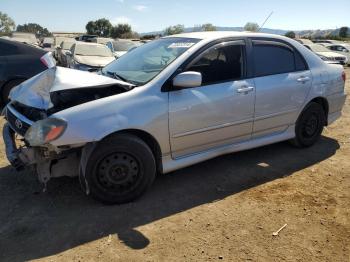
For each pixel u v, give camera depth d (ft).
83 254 9.60
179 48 13.58
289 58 15.92
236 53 14.12
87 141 10.93
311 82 16.33
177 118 12.44
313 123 17.20
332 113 18.03
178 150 12.97
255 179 14.10
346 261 9.43
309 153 16.83
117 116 11.36
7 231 10.58
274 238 10.34
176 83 12.02
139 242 10.12
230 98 13.56
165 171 12.83
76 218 11.25
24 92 13.08
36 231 10.59
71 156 11.94
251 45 14.64
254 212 11.68
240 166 15.26
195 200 12.43
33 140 10.79
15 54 25.85
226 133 13.94
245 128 14.47
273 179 14.11
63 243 10.05
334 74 17.53
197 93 12.85
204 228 10.78
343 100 18.31
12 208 11.82
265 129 15.29
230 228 10.80
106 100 11.46
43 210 11.70
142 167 12.00
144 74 13.01
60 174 11.93
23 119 12.12
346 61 71.00
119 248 9.84
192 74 11.90
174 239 10.25
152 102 11.94
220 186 13.48
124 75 13.58
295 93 15.74
